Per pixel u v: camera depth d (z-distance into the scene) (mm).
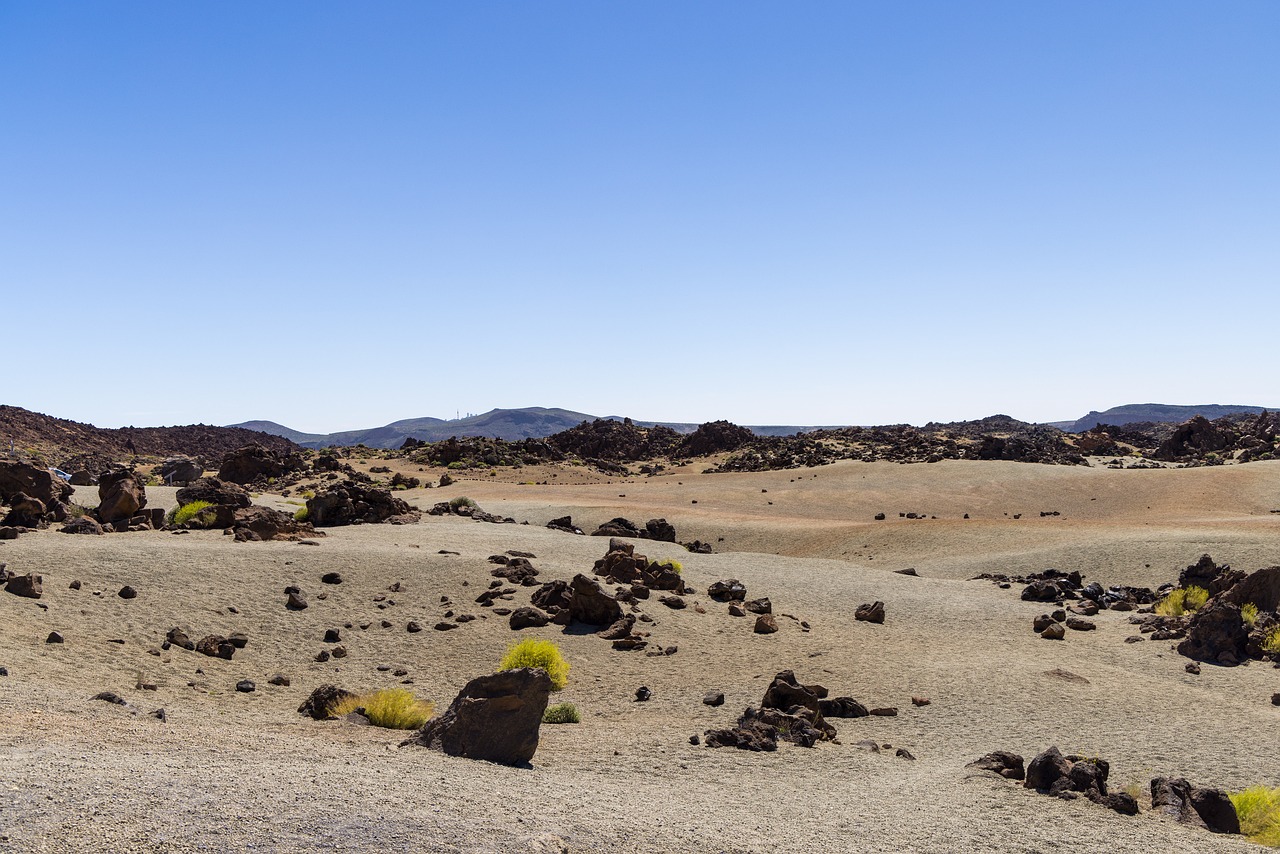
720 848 10383
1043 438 182875
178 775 9758
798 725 19562
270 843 8148
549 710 21297
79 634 23969
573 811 10992
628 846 9898
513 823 9852
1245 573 41031
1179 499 96125
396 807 9680
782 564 54031
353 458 169500
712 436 190125
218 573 33469
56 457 164000
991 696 24828
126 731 12711
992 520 75250
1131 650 33438
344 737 15461
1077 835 12484
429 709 18922
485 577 37938
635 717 22203
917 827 12438
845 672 27875
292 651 26672
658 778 14852
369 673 25359
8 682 16531
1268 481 100688
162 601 28969
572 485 131500
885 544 68875
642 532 70375
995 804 13930
